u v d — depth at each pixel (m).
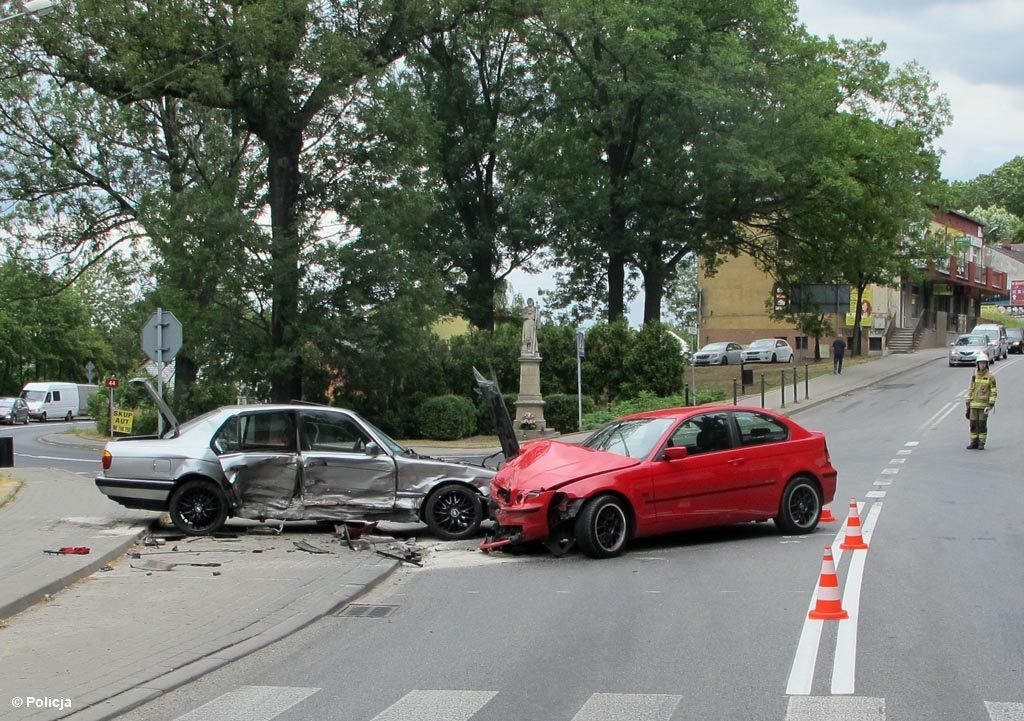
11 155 32.03
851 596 8.74
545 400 34.28
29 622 8.35
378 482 12.93
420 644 7.67
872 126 41.56
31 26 27.97
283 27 27.66
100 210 33.00
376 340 30.19
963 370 47.34
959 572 9.71
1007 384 39.06
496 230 43.50
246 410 13.13
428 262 32.47
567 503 11.11
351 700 6.27
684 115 38.06
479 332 37.34
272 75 27.92
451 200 42.72
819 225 42.59
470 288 43.06
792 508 12.36
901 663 6.69
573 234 41.72
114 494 12.77
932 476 17.72
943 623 7.75
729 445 12.05
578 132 42.31
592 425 32.72
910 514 13.53
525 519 11.19
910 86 45.44
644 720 5.67
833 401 36.50
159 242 28.42
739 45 37.25
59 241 32.91
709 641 7.43
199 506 12.82
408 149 30.69
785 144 38.19
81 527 13.08
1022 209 125.69
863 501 14.88
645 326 38.28
